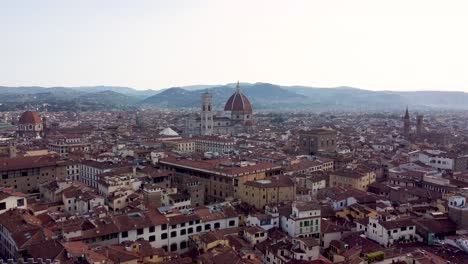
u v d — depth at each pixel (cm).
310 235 17800
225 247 15412
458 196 18938
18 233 15025
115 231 16175
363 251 15412
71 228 15612
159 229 17250
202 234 16775
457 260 14588
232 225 18962
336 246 16188
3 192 19738
